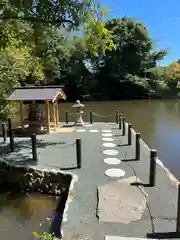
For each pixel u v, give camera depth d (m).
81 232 3.99
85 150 8.44
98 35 6.86
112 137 10.28
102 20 6.13
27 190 6.75
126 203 4.82
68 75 33.09
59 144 9.36
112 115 19.83
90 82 33.78
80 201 4.98
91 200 5.01
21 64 13.37
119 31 32.22
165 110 22.52
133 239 3.75
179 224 3.89
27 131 11.41
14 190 6.83
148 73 34.56
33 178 6.70
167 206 4.71
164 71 36.06
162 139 11.90
